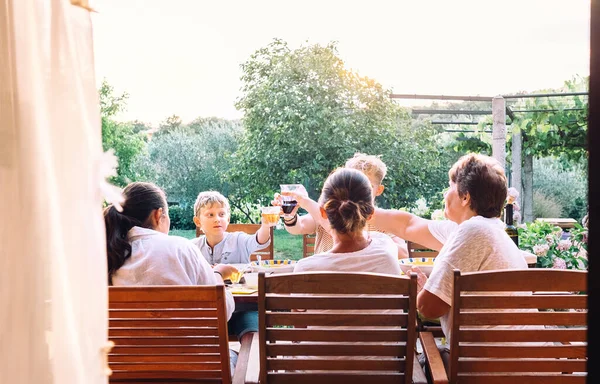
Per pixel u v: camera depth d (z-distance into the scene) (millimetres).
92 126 1436
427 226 3184
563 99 8078
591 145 1026
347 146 7727
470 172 2471
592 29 1022
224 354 2273
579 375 2244
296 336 2205
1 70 1389
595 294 1036
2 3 1380
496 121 6445
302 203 3607
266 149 7836
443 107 9234
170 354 2311
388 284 2104
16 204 1404
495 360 2246
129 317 2225
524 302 2156
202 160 8375
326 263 2297
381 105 7902
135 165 8172
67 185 1427
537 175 9266
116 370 2361
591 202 1032
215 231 3699
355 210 2301
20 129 1386
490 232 2344
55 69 1397
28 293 1402
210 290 2168
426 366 2469
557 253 4617
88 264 1441
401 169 7977
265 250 4289
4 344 1415
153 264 2391
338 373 2256
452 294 2150
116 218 2473
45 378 1411
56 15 1390
